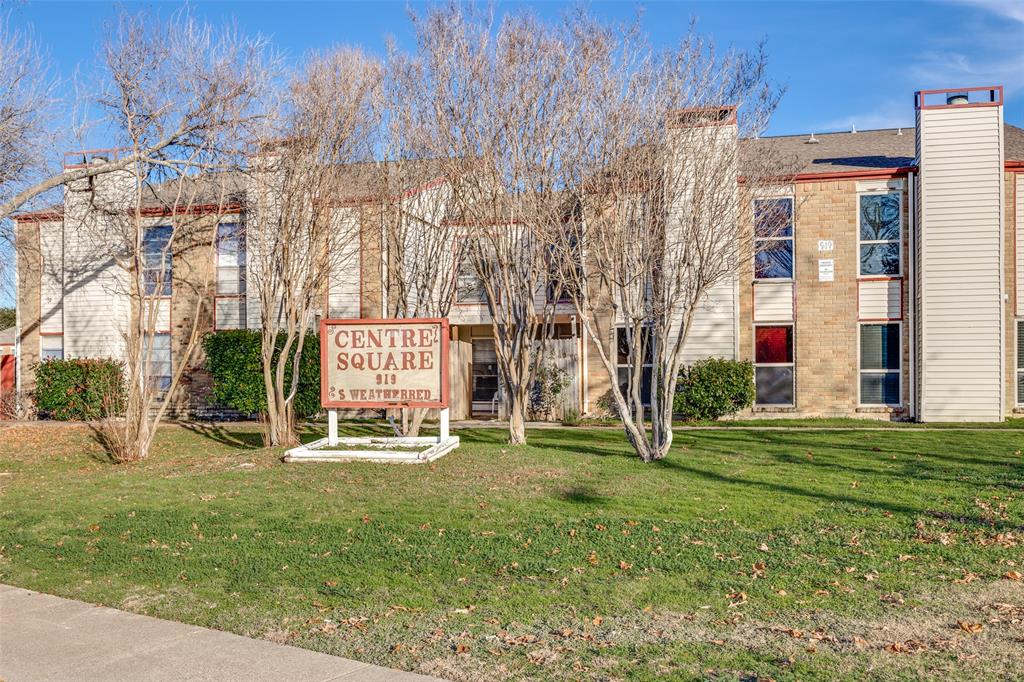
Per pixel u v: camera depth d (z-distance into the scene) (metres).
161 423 22.66
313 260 16.41
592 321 15.59
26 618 6.24
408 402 13.72
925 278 19.64
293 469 12.43
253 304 23.36
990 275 19.41
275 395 17.58
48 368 24.09
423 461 12.59
